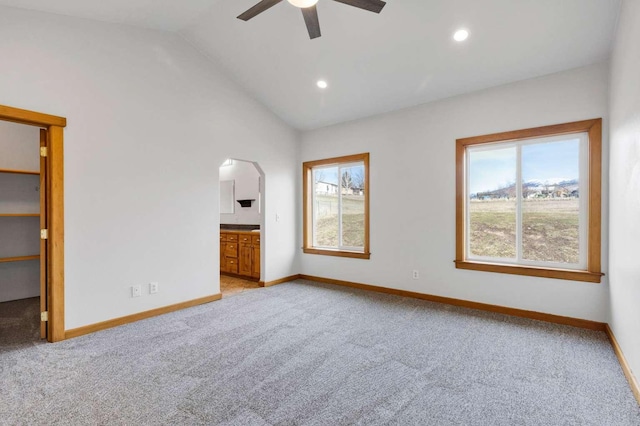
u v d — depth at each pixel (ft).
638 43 6.46
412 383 7.18
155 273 11.86
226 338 9.71
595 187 9.98
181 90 12.69
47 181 9.67
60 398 6.58
